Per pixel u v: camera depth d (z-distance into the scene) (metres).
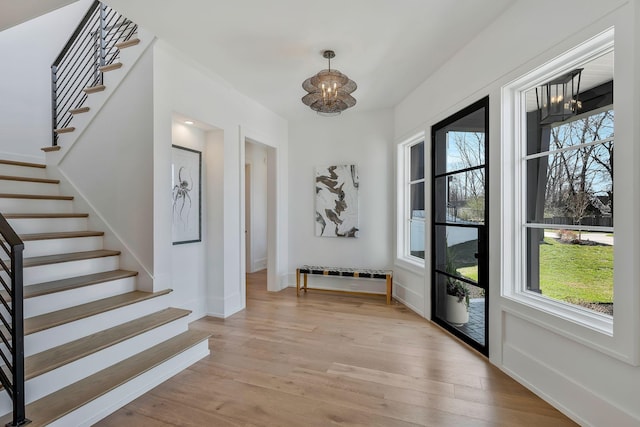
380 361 2.69
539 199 2.37
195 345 2.67
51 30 4.61
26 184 3.25
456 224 3.23
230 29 2.71
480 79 2.77
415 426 1.86
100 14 3.67
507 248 2.53
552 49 2.04
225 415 1.97
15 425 1.60
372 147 4.83
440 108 3.42
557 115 2.22
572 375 1.93
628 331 1.61
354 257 4.94
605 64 1.91
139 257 3.02
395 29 2.71
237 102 4.05
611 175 1.86
